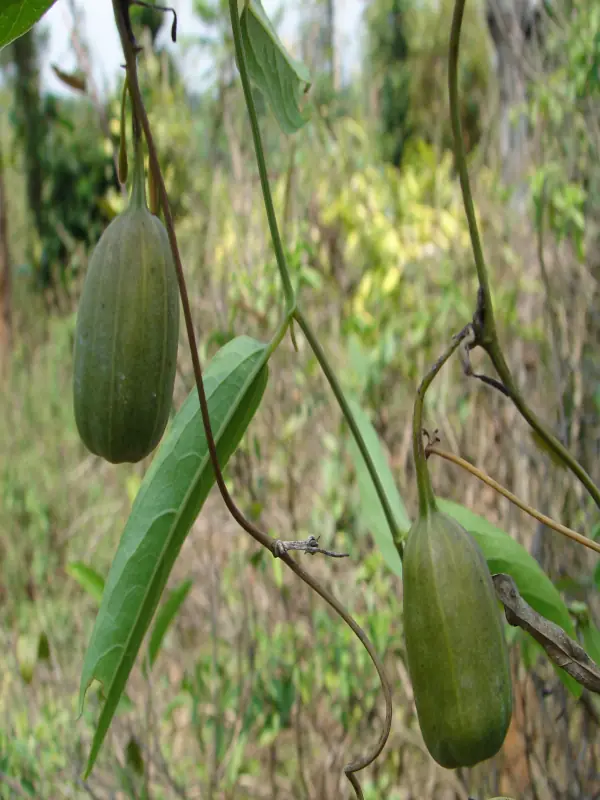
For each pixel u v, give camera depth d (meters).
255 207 0.70
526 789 0.52
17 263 2.45
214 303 0.65
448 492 0.66
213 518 0.76
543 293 0.66
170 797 0.59
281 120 0.29
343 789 0.58
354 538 0.69
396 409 0.75
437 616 0.22
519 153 0.76
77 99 2.35
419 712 0.22
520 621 0.25
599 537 0.34
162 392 0.23
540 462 0.56
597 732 0.48
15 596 0.96
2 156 2.34
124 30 0.21
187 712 0.71
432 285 0.86
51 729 0.56
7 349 1.69
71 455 1.22
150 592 0.25
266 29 0.27
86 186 2.27
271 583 0.67
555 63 0.73
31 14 0.23
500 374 0.26
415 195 0.92
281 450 0.73
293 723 0.62
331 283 0.84
